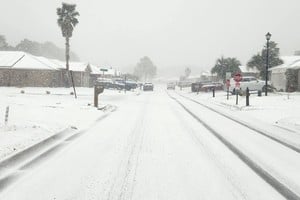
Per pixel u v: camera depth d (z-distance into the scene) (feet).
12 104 72.95
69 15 188.03
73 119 54.85
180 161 29.40
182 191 22.04
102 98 111.04
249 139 40.19
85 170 26.32
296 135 43.37
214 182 23.93
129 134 42.29
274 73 162.91
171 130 45.91
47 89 157.58
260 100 97.19
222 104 97.04
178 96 147.23
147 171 26.27
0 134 37.81
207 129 47.42
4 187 22.33
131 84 197.36
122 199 20.52
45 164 27.86
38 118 53.06
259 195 21.56
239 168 27.55
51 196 20.84
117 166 27.53
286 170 27.20
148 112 69.51
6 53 180.34
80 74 204.03
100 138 39.52
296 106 79.66
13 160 28.78
